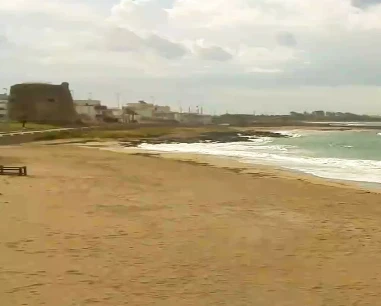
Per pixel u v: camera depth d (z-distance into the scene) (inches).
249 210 671.8
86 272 375.2
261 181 1035.3
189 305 312.3
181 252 442.9
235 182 1009.5
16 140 2566.4
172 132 4293.8
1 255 415.2
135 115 6633.9
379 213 665.0
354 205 729.6
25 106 4542.3
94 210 640.4
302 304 318.3
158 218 598.5
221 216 621.9
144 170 1243.2
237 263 411.8
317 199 787.4
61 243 461.4
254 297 330.0
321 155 2042.3
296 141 3491.6
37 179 963.3
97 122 5206.7
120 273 375.6
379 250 461.7
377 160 1769.2
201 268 394.9
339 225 577.0
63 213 611.2
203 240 491.2
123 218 592.4
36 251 430.6
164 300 320.2
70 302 311.6
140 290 338.3
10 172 1077.8
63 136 3100.4
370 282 366.0
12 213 598.9
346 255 442.6
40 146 2357.3
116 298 321.1
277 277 375.2
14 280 351.9
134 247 455.8
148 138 3452.3
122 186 903.7
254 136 4284.0
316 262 418.6
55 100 4672.7
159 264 402.9
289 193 855.1
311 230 547.5
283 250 457.7
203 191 861.2
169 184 957.2
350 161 1710.1
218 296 330.3
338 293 340.8
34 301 311.7
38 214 598.5
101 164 1411.2
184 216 615.8
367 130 6456.7
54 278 358.6
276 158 1831.9
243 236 512.4
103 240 478.9
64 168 1251.8
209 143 3129.9
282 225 572.4
